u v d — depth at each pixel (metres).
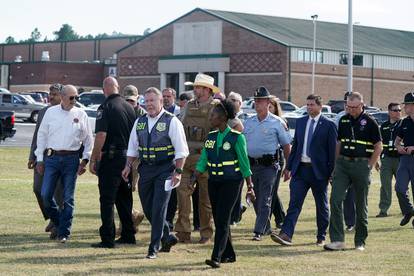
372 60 85.06
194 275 10.20
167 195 11.52
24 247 12.12
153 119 11.52
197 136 12.85
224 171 10.88
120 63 90.06
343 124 12.69
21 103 59.25
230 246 11.26
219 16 81.88
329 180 12.98
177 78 86.31
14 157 30.67
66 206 12.71
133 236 12.80
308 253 12.23
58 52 113.75
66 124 12.62
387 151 17.31
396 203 20.02
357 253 12.32
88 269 10.45
